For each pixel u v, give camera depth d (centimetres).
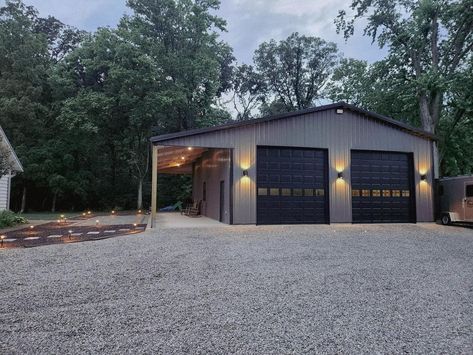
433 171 1338
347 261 543
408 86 1808
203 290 378
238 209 1123
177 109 2238
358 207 1242
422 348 241
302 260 548
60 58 2555
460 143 1944
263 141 1160
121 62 1969
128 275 442
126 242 735
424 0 1723
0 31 1927
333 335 262
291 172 1190
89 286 391
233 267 493
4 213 1142
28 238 801
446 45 1897
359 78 2177
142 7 2108
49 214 1881
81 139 2105
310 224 1184
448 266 512
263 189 1155
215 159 1407
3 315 301
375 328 276
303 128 1203
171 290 378
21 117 1908
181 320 291
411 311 317
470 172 2084
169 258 557
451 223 1220
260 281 417
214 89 2300
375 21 1923
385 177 1289
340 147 1237
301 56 3170
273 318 296
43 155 1981
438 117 1825
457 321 293
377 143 1279
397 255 600
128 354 229
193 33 2209
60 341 249
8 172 1208
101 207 2367
